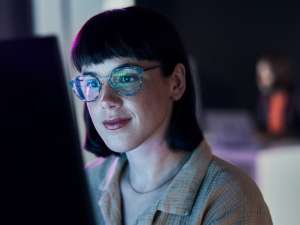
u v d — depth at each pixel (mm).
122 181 1029
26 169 528
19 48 521
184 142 959
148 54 862
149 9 910
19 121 524
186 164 942
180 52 946
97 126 898
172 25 938
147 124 881
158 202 916
